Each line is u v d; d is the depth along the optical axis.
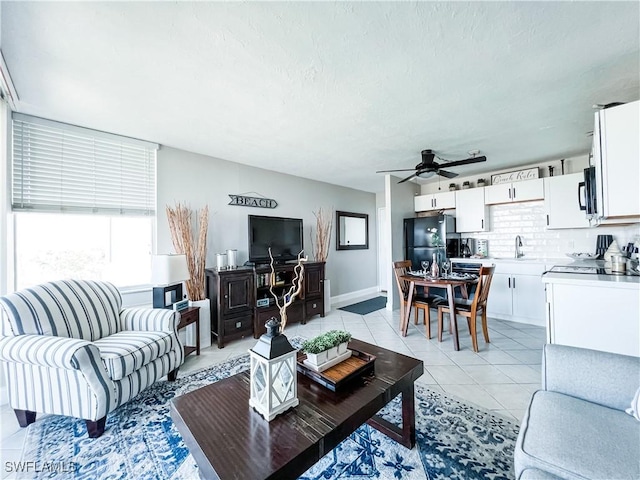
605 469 0.85
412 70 1.92
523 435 1.04
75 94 2.19
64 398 1.74
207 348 3.26
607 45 1.68
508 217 4.63
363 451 1.59
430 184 5.61
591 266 2.85
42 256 2.68
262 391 1.24
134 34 1.56
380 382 1.47
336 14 1.43
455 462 1.50
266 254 4.12
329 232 5.38
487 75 1.98
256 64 1.83
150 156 3.29
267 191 4.51
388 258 4.88
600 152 1.84
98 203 2.93
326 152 3.65
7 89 2.09
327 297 4.81
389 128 2.90
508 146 3.50
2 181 2.21
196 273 3.38
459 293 4.47
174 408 1.28
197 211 3.68
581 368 1.24
